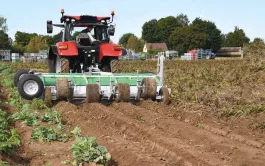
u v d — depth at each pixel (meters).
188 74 23.17
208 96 13.88
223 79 19.45
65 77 12.97
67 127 10.11
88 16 14.95
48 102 12.71
